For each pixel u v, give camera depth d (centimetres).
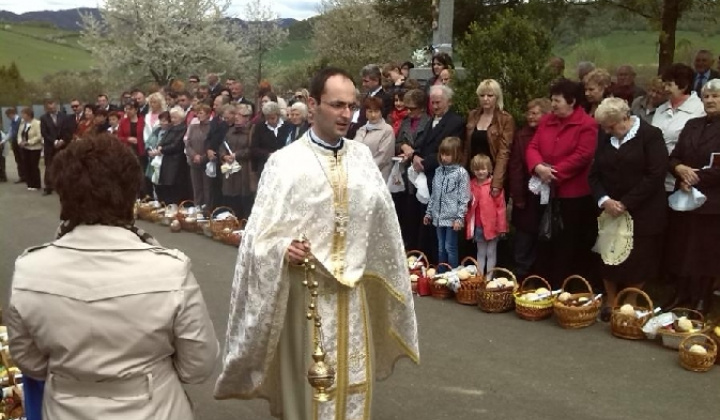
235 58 2594
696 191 517
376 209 322
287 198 304
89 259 204
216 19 2588
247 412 415
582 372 459
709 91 519
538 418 401
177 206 985
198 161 944
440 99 649
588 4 1133
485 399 425
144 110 1121
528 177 610
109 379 203
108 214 210
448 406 417
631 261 529
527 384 443
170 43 2494
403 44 2348
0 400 360
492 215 620
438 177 637
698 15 1123
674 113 581
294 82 2541
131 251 207
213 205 945
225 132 920
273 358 320
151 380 208
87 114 1252
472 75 698
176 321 207
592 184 548
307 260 291
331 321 310
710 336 475
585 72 751
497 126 623
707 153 521
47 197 1270
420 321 557
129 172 213
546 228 584
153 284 205
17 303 203
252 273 301
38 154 1365
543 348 499
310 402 311
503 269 596
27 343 208
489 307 571
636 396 424
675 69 577
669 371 458
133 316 202
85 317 200
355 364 316
